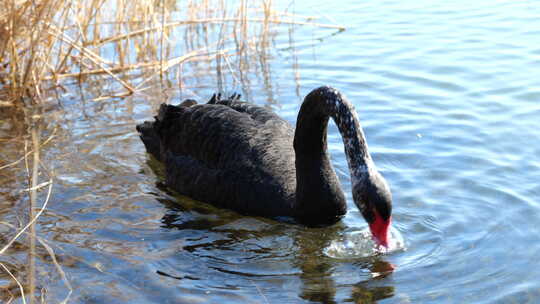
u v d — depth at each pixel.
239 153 7.90
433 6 14.10
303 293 6.17
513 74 10.80
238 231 7.46
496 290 6.03
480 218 7.28
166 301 6.05
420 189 7.94
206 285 6.33
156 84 11.57
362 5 14.36
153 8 12.32
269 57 12.33
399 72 11.23
